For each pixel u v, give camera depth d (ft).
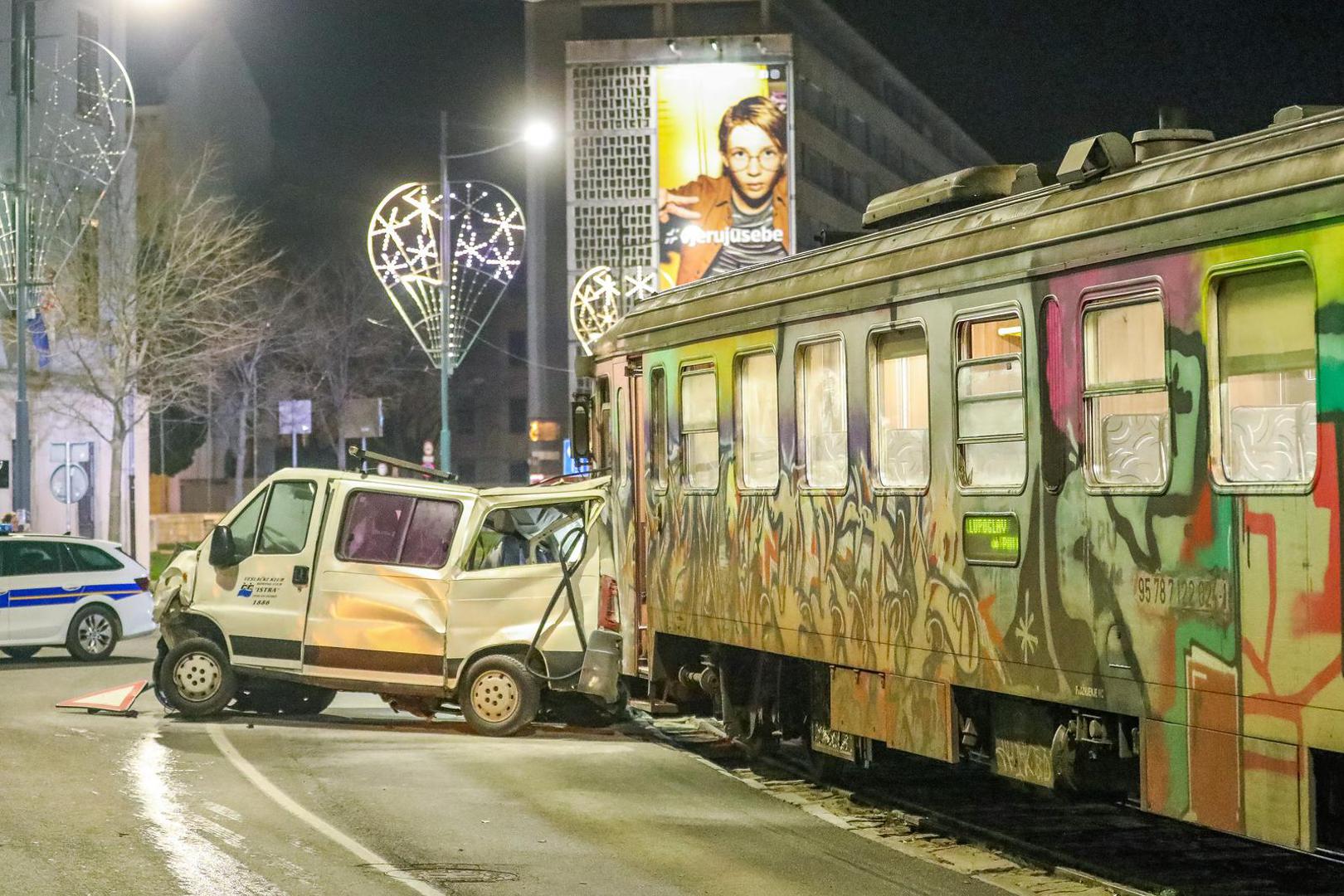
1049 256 27.71
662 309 44.34
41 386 119.75
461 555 47.60
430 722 50.93
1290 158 22.77
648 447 44.60
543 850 30.60
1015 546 28.58
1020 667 28.45
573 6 231.71
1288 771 22.39
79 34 120.88
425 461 119.44
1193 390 24.32
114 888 26.53
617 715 51.42
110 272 121.19
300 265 264.31
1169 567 24.73
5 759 40.50
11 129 115.14
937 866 29.84
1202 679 24.06
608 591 46.96
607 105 210.59
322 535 48.29
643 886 27.68
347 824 32.78
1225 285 23.89
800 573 36.29
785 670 39.78
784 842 31.91
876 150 269.64
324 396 249.75
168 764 40.14
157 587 49.90
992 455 29.45
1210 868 29.71
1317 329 22.02
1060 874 29.09
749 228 208.64
